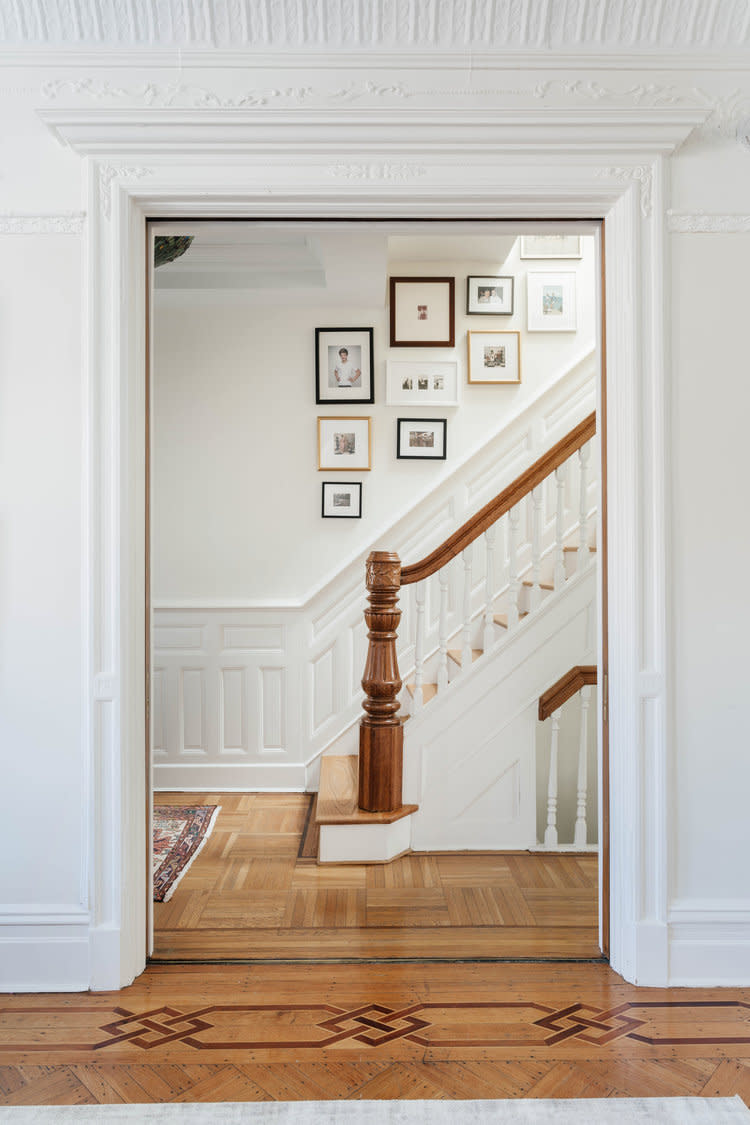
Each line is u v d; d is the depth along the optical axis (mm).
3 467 2676
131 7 2611
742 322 2734
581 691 3855
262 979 2691
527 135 2670
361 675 4898
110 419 2660
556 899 3328
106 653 2656
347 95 2693
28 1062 2230
